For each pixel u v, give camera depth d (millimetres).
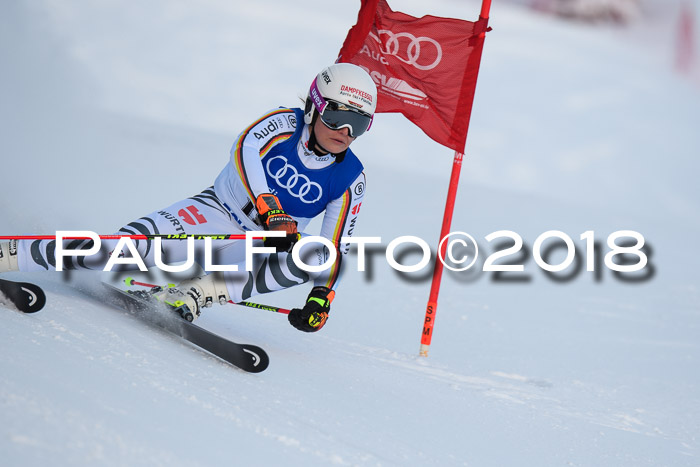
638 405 14742
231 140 51125
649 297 26203
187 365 9852
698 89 111062
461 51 16469
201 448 6871
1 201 17766
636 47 141250
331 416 9656
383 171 50750
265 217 11758
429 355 16734
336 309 19953
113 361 8781
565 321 22047
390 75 16703
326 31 113750
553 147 80812
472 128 82812
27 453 5547
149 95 74062
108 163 34531
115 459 5938
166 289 11789
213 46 99312
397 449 9078
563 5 159625
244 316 16062
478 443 10453
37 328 9117
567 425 12523
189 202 12984
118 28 95688
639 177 76312
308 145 12539
